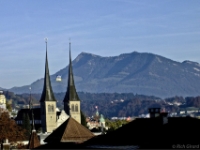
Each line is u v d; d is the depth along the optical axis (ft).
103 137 404.36
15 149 531.91
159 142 360.89
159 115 404.36
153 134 371.76
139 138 376.89
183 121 382.22
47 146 454.40
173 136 360.48
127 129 396.57
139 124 397.60
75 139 556.10
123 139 383.86
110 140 392.88
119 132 396.16
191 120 383.65
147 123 393.09
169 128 371.97
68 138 556.51
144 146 365.61
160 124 384.06
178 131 364.79
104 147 386.93
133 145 372.38
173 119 389.60
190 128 366.84
